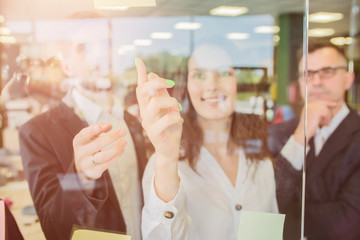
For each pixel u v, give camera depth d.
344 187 1.41
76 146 0.77
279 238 0.86
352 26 2.54
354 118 1.49
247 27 1.51
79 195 0.77
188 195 0.85
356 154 1.40
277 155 0.93
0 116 0.75
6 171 0.75
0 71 0.77
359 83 1.66
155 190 0.77
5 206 0.73
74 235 0.76
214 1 1.05
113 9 0.83
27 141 0.76
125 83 0.81
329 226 1.39
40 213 0.76
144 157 0.79
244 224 0.85
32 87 0.77
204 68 0.94
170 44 0.92
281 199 0.89
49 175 0.76
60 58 0.79
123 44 0.84
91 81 0.79
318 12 2.56
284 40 4.72
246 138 0.92
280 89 4.35
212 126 0.89
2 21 0.77
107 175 0.77
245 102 1.00
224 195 0.86
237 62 1.04
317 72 1.63
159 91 0.75
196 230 0.84
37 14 0.79
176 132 0.76
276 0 2.12
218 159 0.88
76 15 0.81
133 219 0.78
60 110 0.77
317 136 1.46
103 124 0.77
